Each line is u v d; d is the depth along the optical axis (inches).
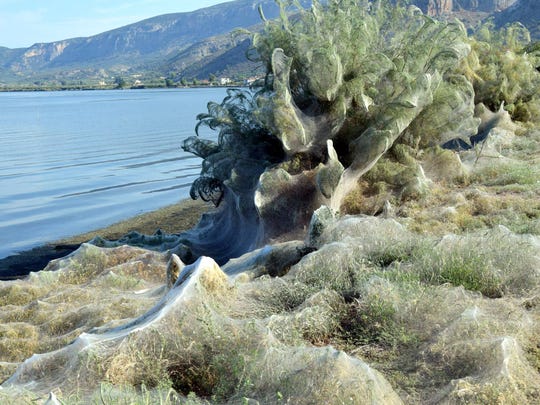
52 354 184.4
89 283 341.7
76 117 2605.8
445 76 493.0
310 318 187.2
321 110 422.6
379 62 411.2
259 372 150.5
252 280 251.6
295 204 388.8
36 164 1190.9
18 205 807.1
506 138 541.6
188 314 177.0
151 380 160.1
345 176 400.8
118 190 896.3
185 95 5378.9
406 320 183.0
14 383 177.0
